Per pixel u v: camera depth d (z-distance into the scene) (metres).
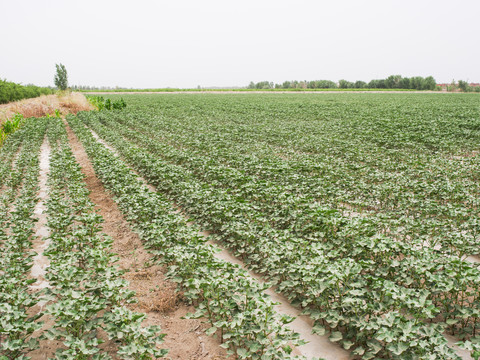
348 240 7.13
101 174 13.61
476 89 97.94
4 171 14.13
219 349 5.30
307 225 7.74
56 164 14.05
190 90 91.88
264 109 36.94
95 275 6.31
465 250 7.12
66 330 5.03
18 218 8.97
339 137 19.38
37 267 7.68
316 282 5.65
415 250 6.33
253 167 12.88
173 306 6.42
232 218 8.23
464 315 5.03
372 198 10.55
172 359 5.09
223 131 22.59
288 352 4.37
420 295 5.11
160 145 17.28
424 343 4.22
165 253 7.37
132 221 9.39
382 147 16.69
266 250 6.72
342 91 90.31
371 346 4.71
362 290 5.14
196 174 13.41
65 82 54.72
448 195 10.07
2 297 5.43
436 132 19.95
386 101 49.62
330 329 5.56
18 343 4.63
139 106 42.12
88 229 7.91
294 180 11.18
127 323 5.00
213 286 5.49
